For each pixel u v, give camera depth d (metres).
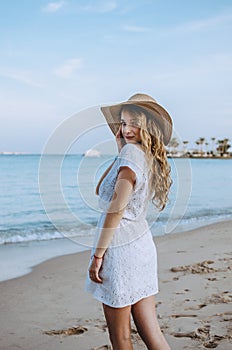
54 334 3.31
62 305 3.97
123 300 2.20
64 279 4.91
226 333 3.24
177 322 3.46
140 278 2.26
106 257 2.22
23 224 9.81
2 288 4.52
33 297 4.20
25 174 21.50
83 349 3.05
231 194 18.03
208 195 17.64
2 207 12.66
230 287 4.40
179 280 4.68
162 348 2.30
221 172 32.81
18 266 5.59
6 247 7.08
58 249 6.89
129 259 2.22
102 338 3.23
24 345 3.12
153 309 2.36
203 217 11.73
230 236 7.96
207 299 4.02
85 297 4.20
